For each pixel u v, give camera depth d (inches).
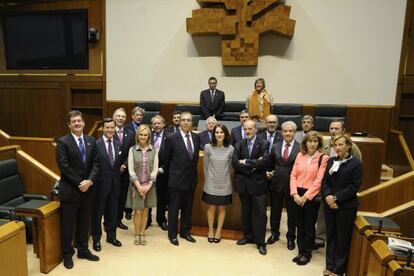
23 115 279.4
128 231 150.3
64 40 267.0
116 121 144.3
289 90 239.9
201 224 155.1
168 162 138.6
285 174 130.3
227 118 223.5
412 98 228.7
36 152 191.3
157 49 254.1
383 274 85.0
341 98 234.7
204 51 247.6
